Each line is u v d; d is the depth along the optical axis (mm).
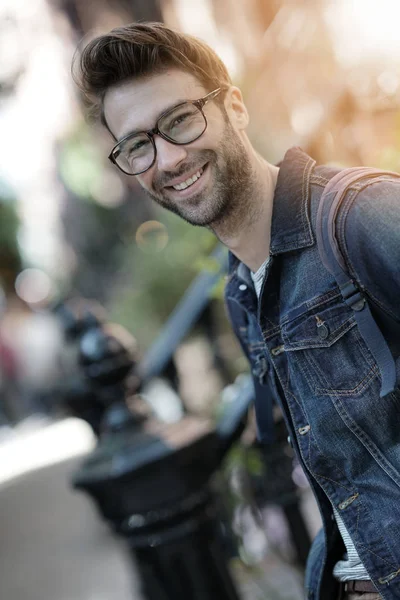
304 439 1839
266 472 3039
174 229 7039
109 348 2736
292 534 3043
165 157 1817
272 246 1812
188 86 1817
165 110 1803
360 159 3787
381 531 1755
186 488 2592
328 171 1828
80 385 4262
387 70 3752
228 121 1871
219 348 4246
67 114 14070
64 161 15039
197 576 2619
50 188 17375
